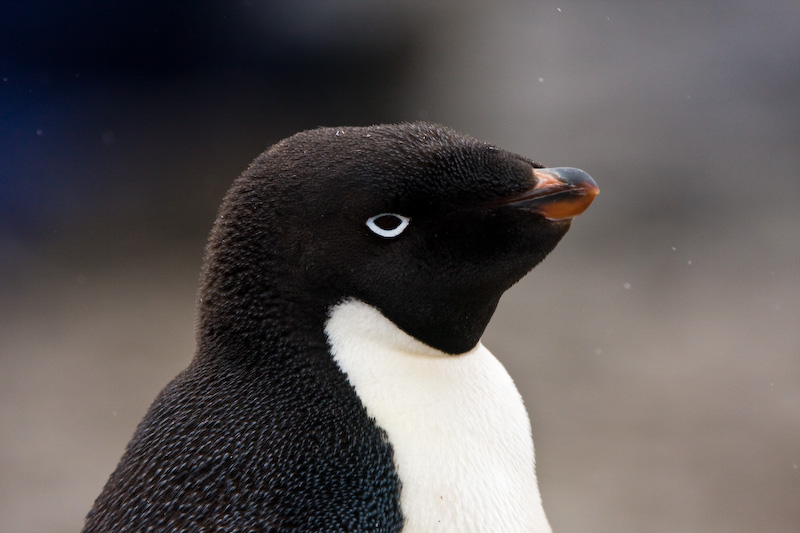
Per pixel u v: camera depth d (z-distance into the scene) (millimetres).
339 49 27984
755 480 13570
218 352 4398
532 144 24938
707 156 24281
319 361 4273
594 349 17172
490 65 28531
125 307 18719
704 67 27656
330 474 4074
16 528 12688
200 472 4027
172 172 24125
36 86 26125
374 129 4578
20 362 16703
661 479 13547
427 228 4344
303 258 4273
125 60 27047
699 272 19828
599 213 22344
